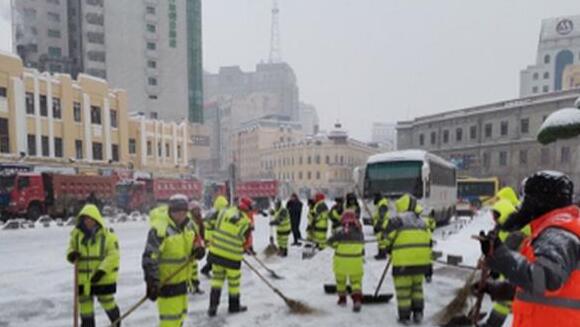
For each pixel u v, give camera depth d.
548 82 99.00
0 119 28.03
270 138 97.56
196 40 70.56
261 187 40.16
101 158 35.94
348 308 6.66
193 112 70.00
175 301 4.55
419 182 15.81
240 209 6.87
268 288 7.98
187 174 47.22
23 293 7.68
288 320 6.09
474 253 10.88
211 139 119.50
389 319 6.11
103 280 5.00
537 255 2.01
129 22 61.72
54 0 62.66
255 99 132.50
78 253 4.98
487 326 5.02
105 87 36.47
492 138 52.78
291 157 84.50
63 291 7.83
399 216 5.87
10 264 10.72
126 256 11.64
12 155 28.38
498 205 5.38
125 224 22.56
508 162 50.97
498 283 2.87
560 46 98.00
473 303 5.98
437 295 7.45
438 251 10.38
